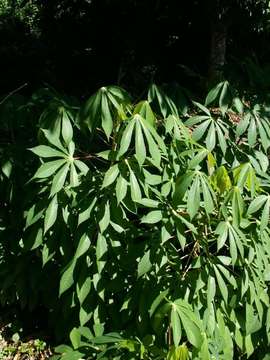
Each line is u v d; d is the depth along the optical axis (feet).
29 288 10.54
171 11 27.07
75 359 8.39
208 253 8.16
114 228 8.11
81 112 8.14
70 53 29.37
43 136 8.61
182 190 7.41
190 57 28.91
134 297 8.57
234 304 8.55
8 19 35.55
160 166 8.05
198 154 7.71
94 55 29.22
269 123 9.28
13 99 11.21
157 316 7.72
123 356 8.35
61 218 8.77
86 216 7.98
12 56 29.78
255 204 7.85
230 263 8.38
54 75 29.68
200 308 8.31
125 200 7.91
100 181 8.26
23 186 9.87
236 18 25.52
